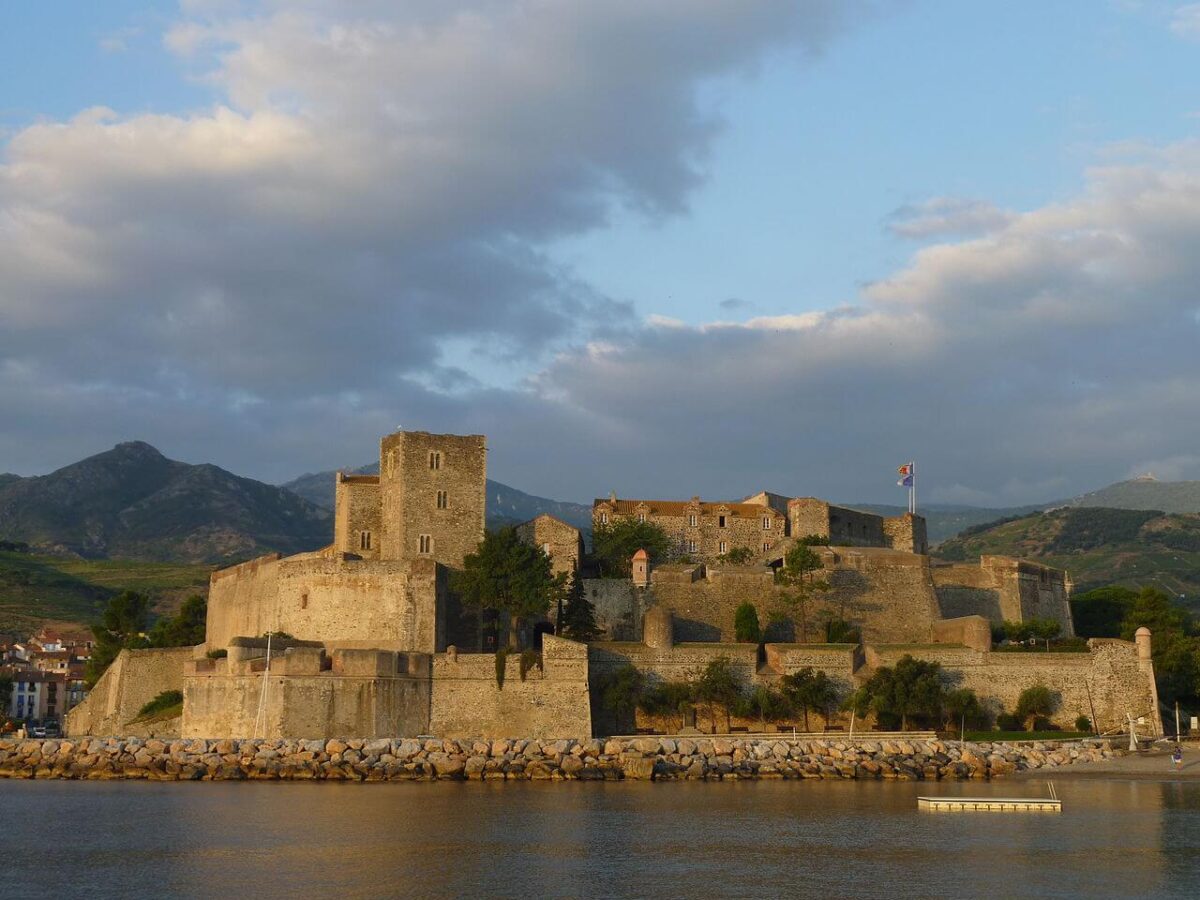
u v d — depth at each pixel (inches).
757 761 4849.9
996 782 4707.2
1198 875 3080.7
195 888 2923.2
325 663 5068.9
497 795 4303.6
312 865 3149.6
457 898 2842.0
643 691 5408.5
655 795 4320.9
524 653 5251.0
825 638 6122.1
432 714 5167.3
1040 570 6732.3
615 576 6688.0
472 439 6127.0
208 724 5177.2
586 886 2950.3
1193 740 5462.6
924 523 7790.4
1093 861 3225.9
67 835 3516.2
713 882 2992.1
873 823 3740.2
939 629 6053.2
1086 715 5590.6
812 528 7199.8
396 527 5999.0
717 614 6151.6
